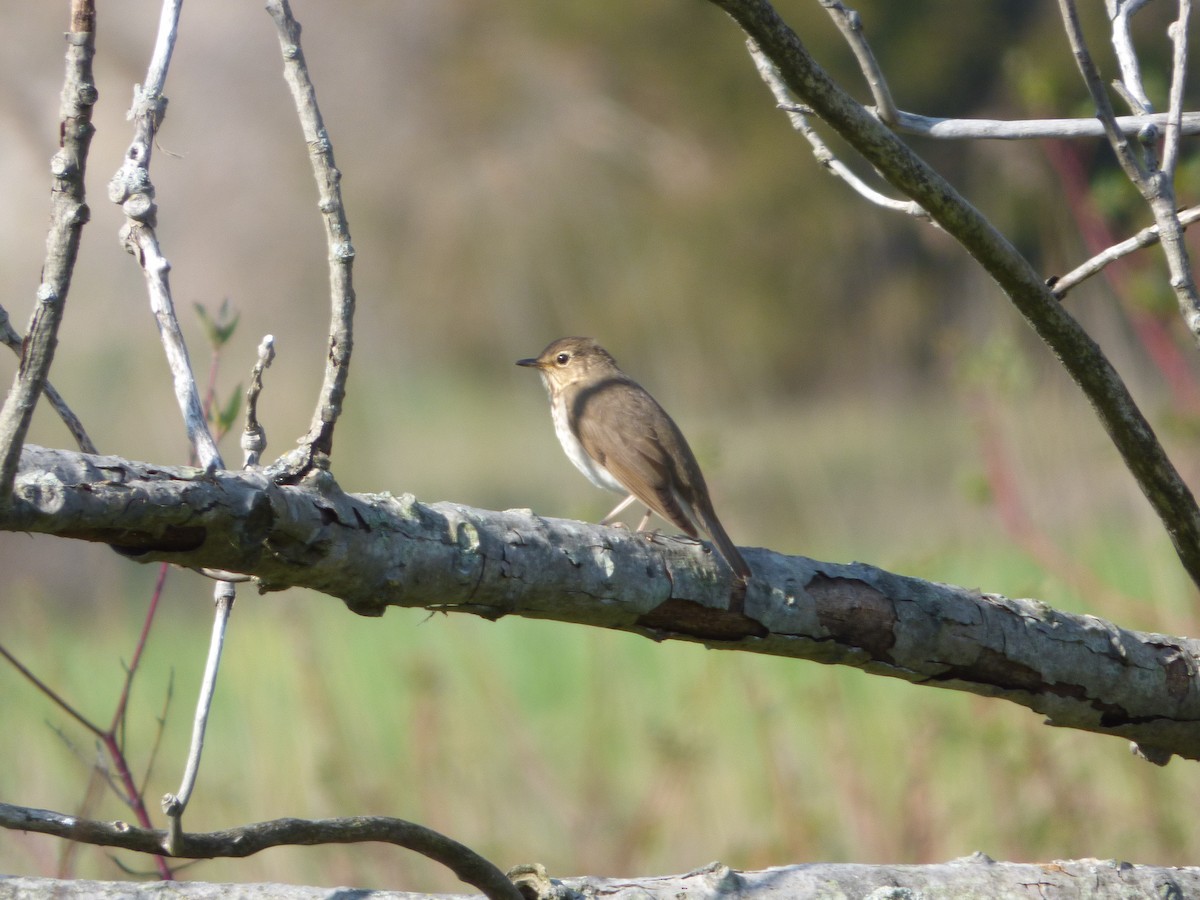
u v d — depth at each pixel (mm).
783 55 3822
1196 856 9547
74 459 3195
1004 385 11047
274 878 9742
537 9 44719
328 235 4039
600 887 4289
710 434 9828
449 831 9828
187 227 39938
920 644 4668
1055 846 9344
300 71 4156
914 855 9414
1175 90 4434
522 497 30250
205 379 28609
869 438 30812
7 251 28141
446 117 44031
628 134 43344
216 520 3336
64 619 17453
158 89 4113
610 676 11922
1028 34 36562
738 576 4477
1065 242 13539
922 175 4047
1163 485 4570
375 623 15750
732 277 41312
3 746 10016
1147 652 4887
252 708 11672
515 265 42000
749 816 10203
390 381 38062
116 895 4023
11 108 19500
